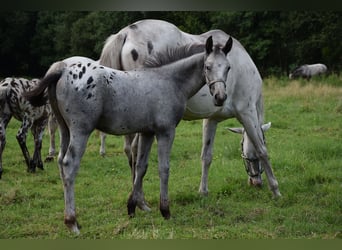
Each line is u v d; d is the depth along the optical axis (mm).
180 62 5824
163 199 5984
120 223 5801
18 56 35781
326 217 6137
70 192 5375
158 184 7883
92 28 30531
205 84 6320
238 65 6926
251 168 7570
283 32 27516
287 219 6074
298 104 16500
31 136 12375
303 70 25188
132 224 5832
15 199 6906
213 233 5535
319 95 18172
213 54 5531
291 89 19703
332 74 24703
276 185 7086
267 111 15156
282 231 5688
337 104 15977
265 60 29469
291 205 6777
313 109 15328
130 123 5531
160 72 5754
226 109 7043
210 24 29688
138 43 6184
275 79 23938
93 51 31406
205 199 6926
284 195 7105
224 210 6438
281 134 11891
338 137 11430
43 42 34562
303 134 11906
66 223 5457
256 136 7141
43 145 11438
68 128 5516
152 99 5582
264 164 7137
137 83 5531
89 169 9008
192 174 8555
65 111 5203
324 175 7988
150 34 6285
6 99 8375
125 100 5398
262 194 7289
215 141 11305
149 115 5605
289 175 8328
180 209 6480
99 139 12000
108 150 10766
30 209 6473
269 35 28125
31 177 8398
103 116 5352
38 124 8953
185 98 5914
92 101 5168
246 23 27641
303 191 7395
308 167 8602
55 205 6691
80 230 5566
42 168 9055
